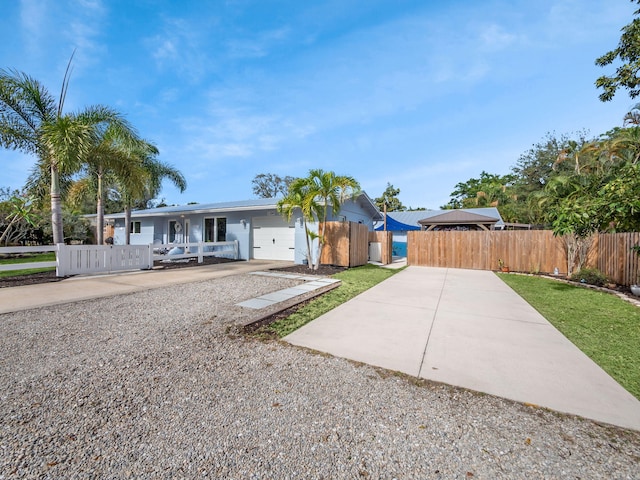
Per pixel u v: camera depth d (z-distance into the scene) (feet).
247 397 8.14
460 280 29.37
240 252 45.78
